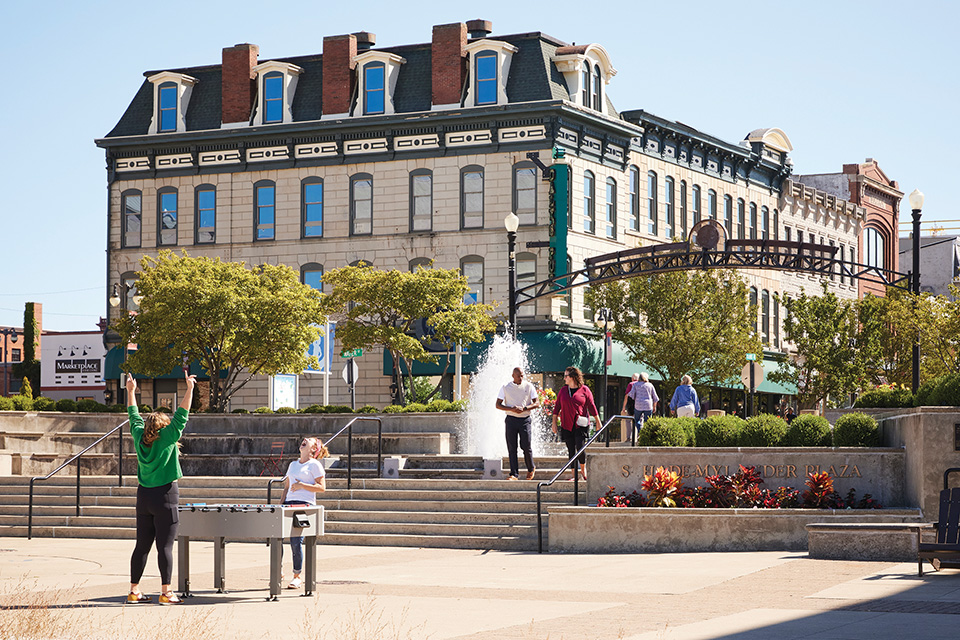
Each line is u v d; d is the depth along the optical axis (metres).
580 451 19.75
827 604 12.09
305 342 42.44
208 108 55.00
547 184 48.81
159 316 41.75
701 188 59.16
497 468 23.86
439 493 22.09
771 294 64.44
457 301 45.09
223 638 10.39
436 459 26.39
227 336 41.38
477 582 14.78
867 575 14.40
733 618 11.24
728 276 50.88
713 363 49.41
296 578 13.97
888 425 20.12
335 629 10.86
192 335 42.28
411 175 50.97
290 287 43.44
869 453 19.16
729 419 20.08
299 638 10.36
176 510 12.84
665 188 56.34
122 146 55.28
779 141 66.06
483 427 29.80
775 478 19.34
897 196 81.50
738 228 62.31
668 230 56.56
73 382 74.69
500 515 20.59
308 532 13.58
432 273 45.31
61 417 31.97
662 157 56.09
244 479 24.50
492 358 32.88
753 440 19.72
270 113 53.84
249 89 54.09
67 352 75.00
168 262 43.50
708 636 10.19
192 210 54.41
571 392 22.19
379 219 51.44
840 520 17.83
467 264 49.91
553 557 18.09
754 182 63.62
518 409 22.09
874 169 79.06
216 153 54.09
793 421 20.05
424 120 50.28
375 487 23.17
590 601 12.76
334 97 52.66
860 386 54.91
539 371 47.34
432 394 48.59
